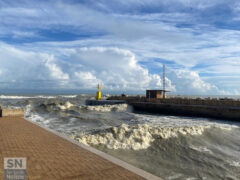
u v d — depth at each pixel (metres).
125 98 47.41
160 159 9.99
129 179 4.41
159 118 26.23
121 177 4.52
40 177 4.48
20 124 12.45
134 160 9.75
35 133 9.70
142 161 9.64
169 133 13.99
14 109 16.70
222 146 12.54
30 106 36.06
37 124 12.51
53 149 6.89
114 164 5.42
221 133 15.71
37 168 5.06
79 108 35.34
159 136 13.34
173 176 8.07
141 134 12.91
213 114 28.98
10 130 10.39
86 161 5.65
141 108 39.47
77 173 4.75
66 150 6.78
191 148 11.81
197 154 10.84
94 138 12.23
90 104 49.12
